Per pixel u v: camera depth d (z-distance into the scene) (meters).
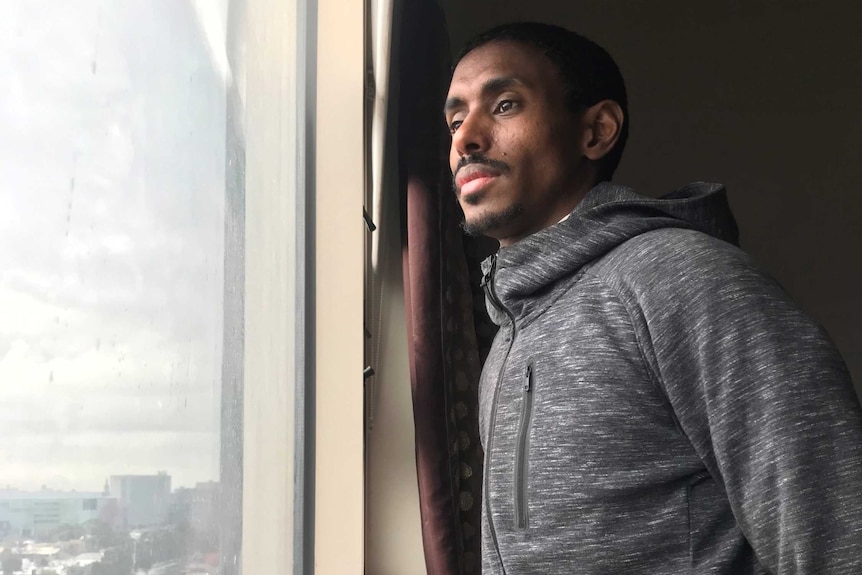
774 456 0.71
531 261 0.94
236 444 0.58
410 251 1.57
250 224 0.64
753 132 2.63
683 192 1.03
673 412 0.83
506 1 2.55
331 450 0.84
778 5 2.70
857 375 2.56
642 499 0.82
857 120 2.66
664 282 0.82
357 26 0.91
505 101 1.06
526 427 0.89
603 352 0.86
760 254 2.60
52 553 0.29
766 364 0.74
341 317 0.85
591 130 1.10
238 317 0.60
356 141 0.88
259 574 0.63
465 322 1.68
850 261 2.60
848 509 0.69
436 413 1.50
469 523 1.59
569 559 0.83
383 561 1.85
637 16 2.66
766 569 0.75
